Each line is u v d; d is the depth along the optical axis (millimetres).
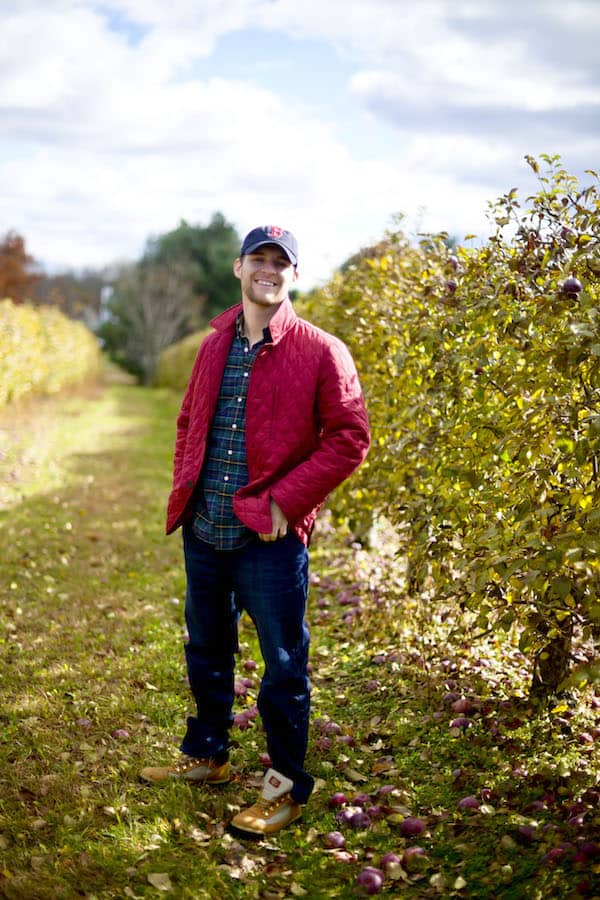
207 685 3035
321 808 2959
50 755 3318
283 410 2709
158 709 3744
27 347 15797
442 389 3547
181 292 42562
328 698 3918
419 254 5340
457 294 3428
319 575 5949
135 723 3617
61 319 23594
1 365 13617
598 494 2836
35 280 41812
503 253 3328
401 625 4633
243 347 2836
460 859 2605
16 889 2465
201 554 2889
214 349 2863
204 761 3111
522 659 4027
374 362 5363
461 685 3812
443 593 3314
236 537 2777
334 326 6105
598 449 2736
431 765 3229
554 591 2719
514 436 2939
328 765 3246
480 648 4152
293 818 2855
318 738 3447
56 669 4195
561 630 3162
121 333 45969
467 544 3311
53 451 11836
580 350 2615
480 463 3293
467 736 3391
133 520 7902
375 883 2451
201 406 2850
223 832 2797
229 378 2826
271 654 2785
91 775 3164
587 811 2703
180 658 4379
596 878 2354
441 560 3418
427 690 3805
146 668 4227
